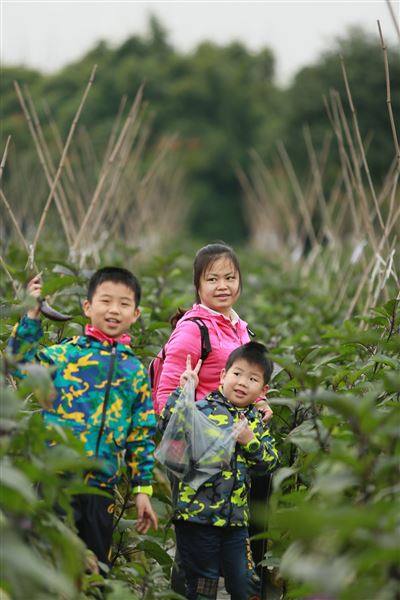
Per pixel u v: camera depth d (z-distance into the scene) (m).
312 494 9.34
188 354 13.02
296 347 19.52
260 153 120.12
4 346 13.16
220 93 126.00
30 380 9.20
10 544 7.05
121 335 11.49
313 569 7.22
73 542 8.64
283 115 91.44
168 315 19.17
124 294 11.13
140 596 11.73
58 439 9.14
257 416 12.54
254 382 12.38
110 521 10.88
